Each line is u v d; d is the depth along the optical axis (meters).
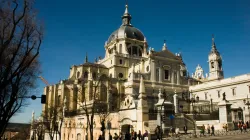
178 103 54.91
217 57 107.25
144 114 37.34
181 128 42.56
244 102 68.94
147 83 78.50
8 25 20.59
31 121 91.19
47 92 85.62
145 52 100.62
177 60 87.25
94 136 50.12
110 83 75.19
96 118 50.25
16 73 20.56
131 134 34.59
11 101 22.78
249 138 29.14
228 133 38.81
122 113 42.72
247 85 73.88
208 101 72.50
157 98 55.03
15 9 19.62
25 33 21.55
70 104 76.06
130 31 102.06
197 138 33.66
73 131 60.22
